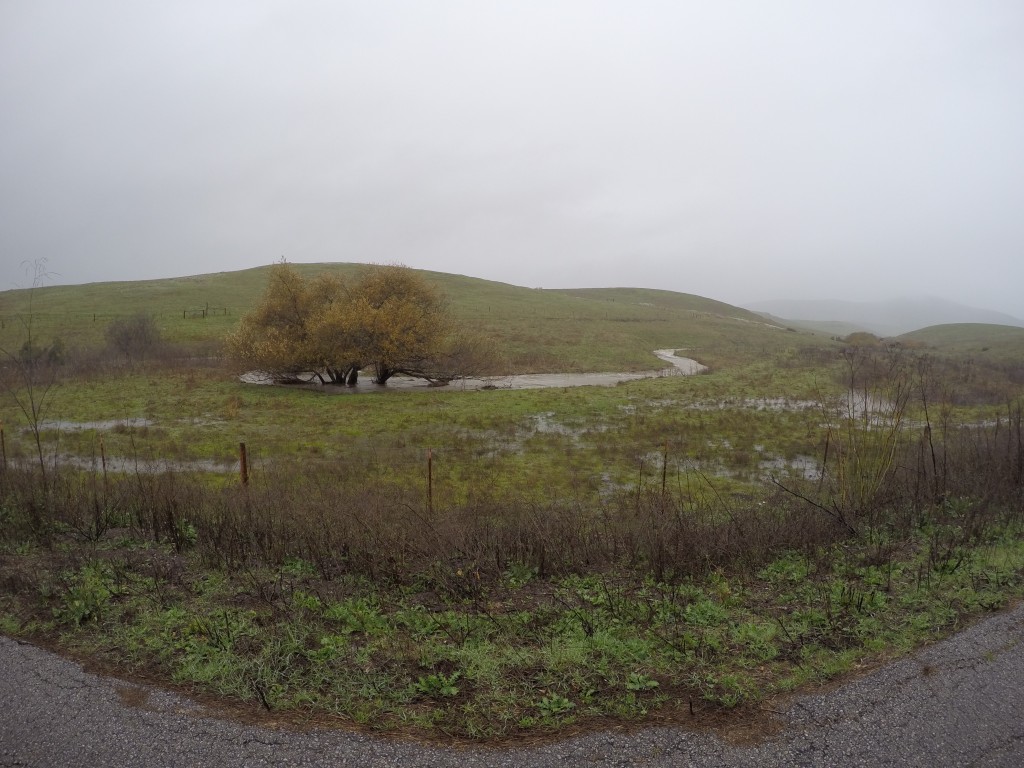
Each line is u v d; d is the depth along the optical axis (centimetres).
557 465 1511
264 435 1903
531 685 429
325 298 3142
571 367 4384
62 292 7075
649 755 349
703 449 1684
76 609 548
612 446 1725
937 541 734
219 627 521
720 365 4541
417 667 456
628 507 1038
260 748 355
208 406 2433
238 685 425
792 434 1878
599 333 6041
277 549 730
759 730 372
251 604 586
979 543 759
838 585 618
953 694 410
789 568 692
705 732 371
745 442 1756
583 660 460
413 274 3259
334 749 354
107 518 857
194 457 1599
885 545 752
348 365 3027
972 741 363
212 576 659
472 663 460
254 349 2945
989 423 1867
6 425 2050
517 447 1722
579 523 815
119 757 348
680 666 457
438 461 1531
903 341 6750
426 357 3094
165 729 374
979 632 502
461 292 8538
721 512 966
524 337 5488
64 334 4750
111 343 4141
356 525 764
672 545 709
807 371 3722
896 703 400
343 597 608
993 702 402
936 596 582
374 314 2947
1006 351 5528
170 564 704
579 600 608
